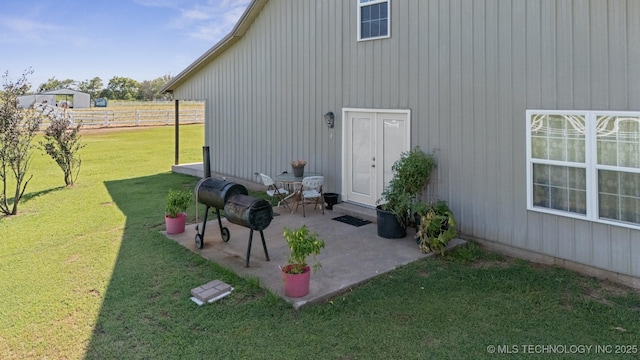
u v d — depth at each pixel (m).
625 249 5.04
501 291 4.89
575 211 5.45
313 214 8.52
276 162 10.60
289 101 10.02
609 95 5.02
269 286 4.99
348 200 8.83
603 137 5.12
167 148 21.19
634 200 4.96
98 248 6.55
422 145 7.15
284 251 6.27
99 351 3.77
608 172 5.13
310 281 5.12
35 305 4.66
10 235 7.39
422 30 6.98
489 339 3.88
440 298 4.73
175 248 6.46
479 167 6.38
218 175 12.94
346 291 4.93
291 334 4.01
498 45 6.01
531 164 5.80
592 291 4.90
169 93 15.07
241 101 11.68
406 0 7.20
